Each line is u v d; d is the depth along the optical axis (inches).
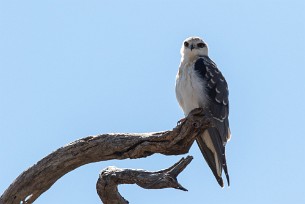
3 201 388.8
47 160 384.2
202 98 427.8
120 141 369.7
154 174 337.1
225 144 437.4
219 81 444.5
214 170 440.8
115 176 360.2
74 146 379.6
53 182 395.2
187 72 440.5
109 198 384.5
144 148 363.6
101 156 379.6
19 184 386.9
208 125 346.0
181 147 358.3
